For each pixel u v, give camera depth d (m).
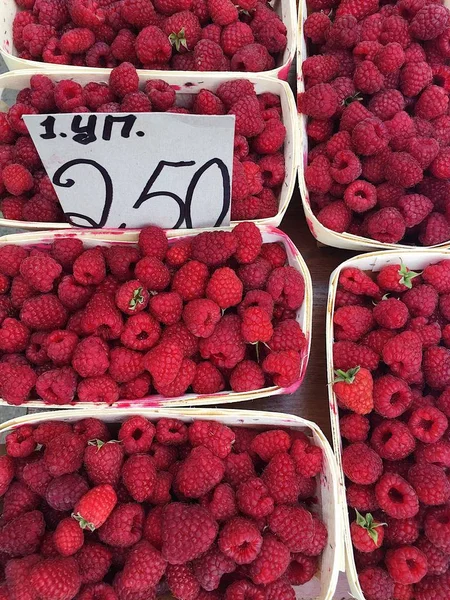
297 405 0.31
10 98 0.34
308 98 0.32
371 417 0.28
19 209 0.30
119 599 0.22
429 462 0.26
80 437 0.25
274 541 0.23
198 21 0.33
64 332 0.27
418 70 0.32
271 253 0.30
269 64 0.34
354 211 0.32
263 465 0.27
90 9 0.32
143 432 0.25
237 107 0.30
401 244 0.33
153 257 0.28
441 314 0.30
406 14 0.34
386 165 0.31
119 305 0.27
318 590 0.25
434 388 0.28
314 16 0.34
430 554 0.25
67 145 0.25
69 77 0.32
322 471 0.25
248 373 0.27
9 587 0.22
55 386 0.25
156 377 0.25
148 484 0.24
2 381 0.26
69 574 0.22
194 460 0.24
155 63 0.33
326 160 0.31
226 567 0.23
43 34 0.33
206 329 0.26
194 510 0.23
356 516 0.26
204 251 0.28
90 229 0.30
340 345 0.28
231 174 0.27
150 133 0.25
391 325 0.28
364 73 0.32
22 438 0.25
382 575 0.25
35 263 0.27
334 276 0.30
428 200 0.31
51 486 0.23
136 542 0.23
